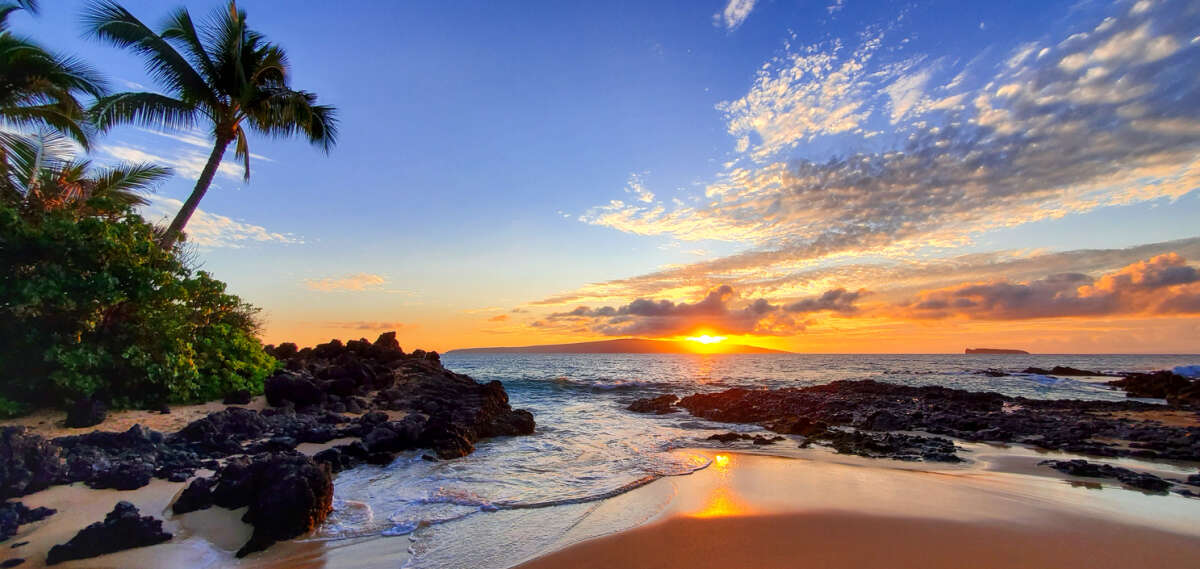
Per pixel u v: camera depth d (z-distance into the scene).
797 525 7.10
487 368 73.94
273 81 20.38
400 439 12.93
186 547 6.16
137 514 6.30
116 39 17.20
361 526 7.19
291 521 6.69
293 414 14.56
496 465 11.44
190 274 14.71
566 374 56.75
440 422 13.58
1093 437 16.44
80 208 14.70
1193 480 10.18
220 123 19.45
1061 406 25.25
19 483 6.95
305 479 6.97
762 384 43.72
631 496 8.89
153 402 12.91
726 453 13.35
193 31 19.02
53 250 11.15
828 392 31.75
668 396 27.70
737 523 7.21
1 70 15.30
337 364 21.03
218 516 6.96
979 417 20.34
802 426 17.80
